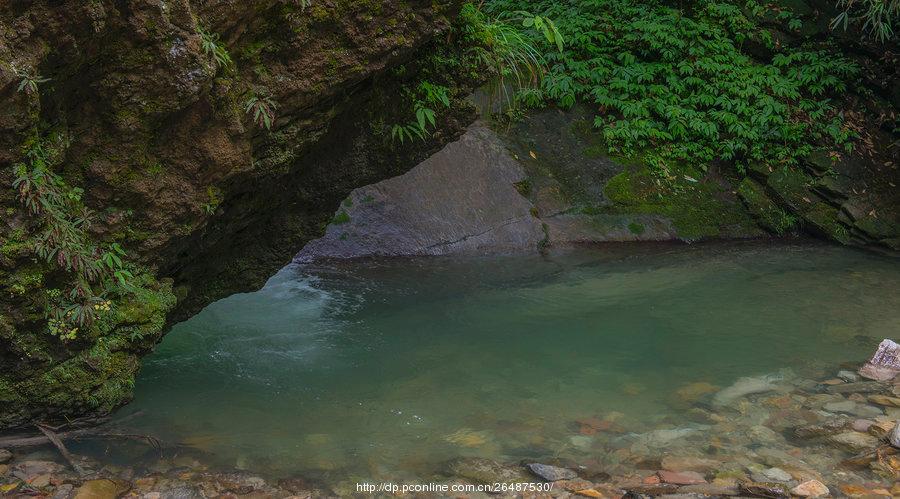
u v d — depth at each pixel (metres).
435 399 4.50
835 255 8.04
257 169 3.97
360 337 5.54
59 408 3.67
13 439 3.59
